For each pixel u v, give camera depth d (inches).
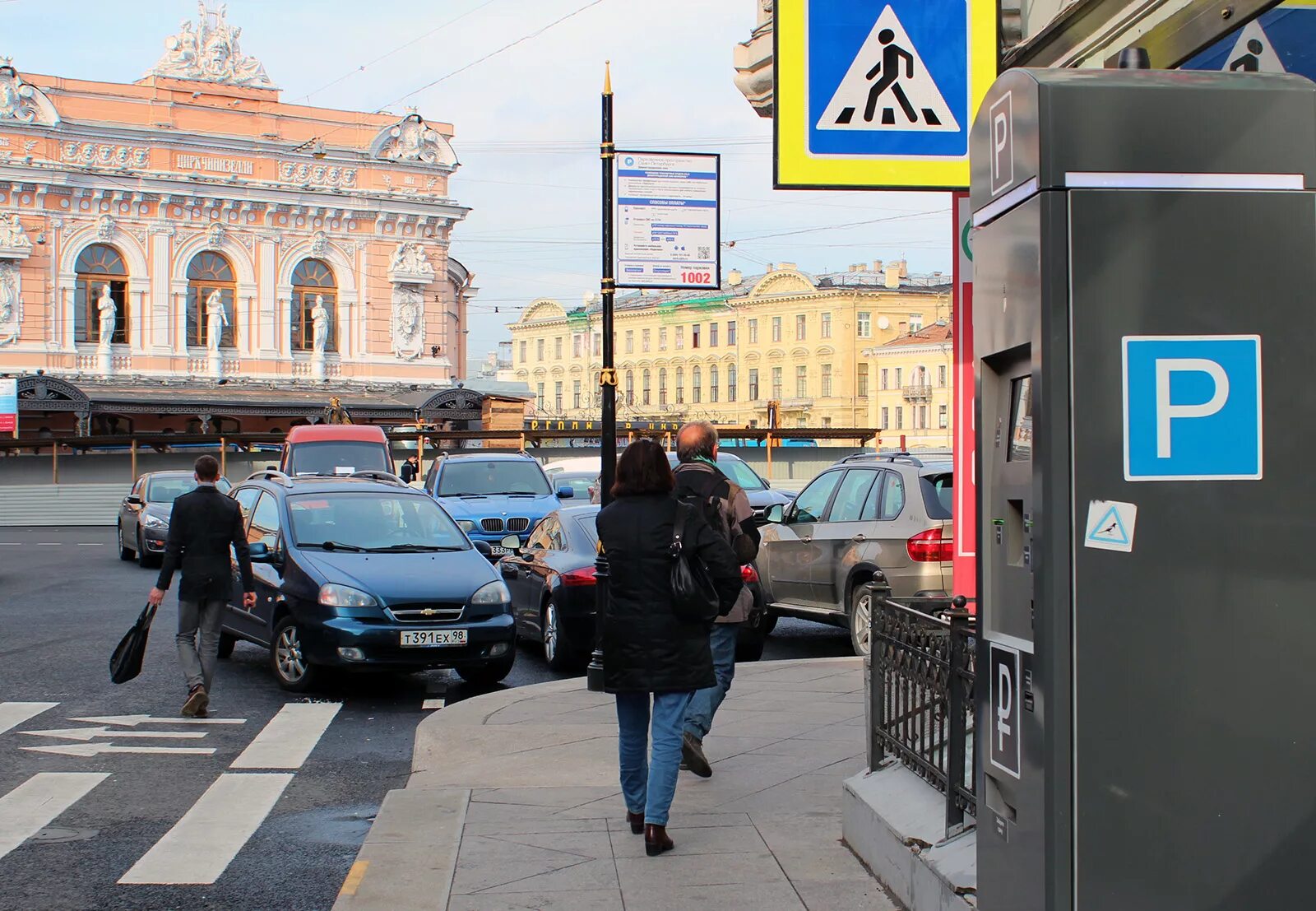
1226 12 227.8
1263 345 133.1
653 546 222.2
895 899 192.4
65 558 1054.4
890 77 285.9
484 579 433.4
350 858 237.6
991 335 146.3
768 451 1828.2
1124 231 132.0
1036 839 135.0
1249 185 133.4
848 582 458.0
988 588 149.8
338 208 2217.0
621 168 429.1
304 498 469.7
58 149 2023.9
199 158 2123.5
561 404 4402.1
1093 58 282.7
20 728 359.3
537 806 256.2
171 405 2026.3
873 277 3745.1
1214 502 132.3
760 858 216.7
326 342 2228.1
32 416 1966.0
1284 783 132.6
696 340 3951.8
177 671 463.5
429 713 391.5
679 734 223.8
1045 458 131.1
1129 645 131.2
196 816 267.1
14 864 233.8
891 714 215.3
